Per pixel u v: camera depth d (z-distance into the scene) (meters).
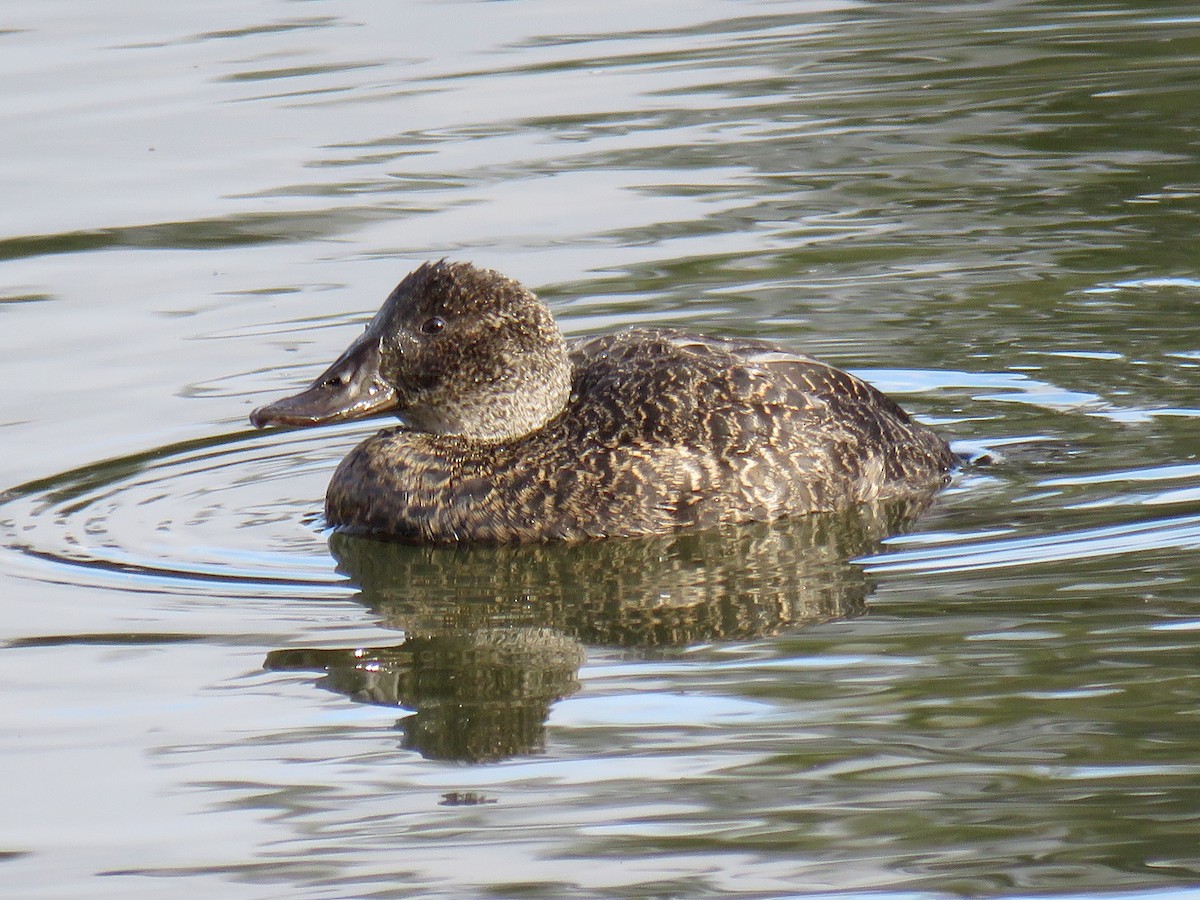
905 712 10.01
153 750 9.93
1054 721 9.82
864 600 11.52
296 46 24.38
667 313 16.64
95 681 10.70
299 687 10.63
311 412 13.10
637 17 26.16
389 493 12.99
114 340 16.33
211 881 8.65
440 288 13.20
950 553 12.17
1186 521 12.42
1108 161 20.19
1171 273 17.25
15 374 15.66
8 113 21.69
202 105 22.06
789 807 9.12
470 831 9.02
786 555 12.33
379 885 8.55
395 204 19.34
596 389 13.34
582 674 10.73
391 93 22.69
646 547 12.59
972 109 22.03
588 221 18.86
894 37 25.02
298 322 16.66
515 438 13.23
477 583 12.14
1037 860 8.56
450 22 25.66
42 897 8.56
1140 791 9.09
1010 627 10.98
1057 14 25.84
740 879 8.51
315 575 12.30
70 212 19.17
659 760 9.65
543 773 9.57
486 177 20.09
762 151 20.78
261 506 13.54
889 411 13.68
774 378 13.22
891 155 20.59
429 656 11.02
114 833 9.11
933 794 9.16
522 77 23.36
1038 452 13.87
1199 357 15.52
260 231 18.72
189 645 11.19
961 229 18.50
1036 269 17.47
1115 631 10.83
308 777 9.61
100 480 13.84
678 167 20.33
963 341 16.03
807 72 23.52
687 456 12.83
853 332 16.25
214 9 25.95
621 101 22.48
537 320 13.20
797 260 17.83
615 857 8.73
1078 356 15.67
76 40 24.38
